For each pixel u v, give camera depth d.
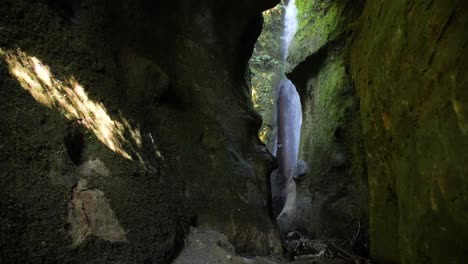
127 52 5.48
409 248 2.92
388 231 4.30
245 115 7.50
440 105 2.47
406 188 3.02
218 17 8.01
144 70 5.53
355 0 10.77
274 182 17.58
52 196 2.79
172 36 6.89
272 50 20.22
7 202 2.38
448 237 2.32
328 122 10.74
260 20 9.60
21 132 2.80
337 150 10.05
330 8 11.99
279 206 17.00
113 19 5.34
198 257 4.29
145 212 3.87
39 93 3.20
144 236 3.62
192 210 5.23
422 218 2.65
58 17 4.15
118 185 3.68
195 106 6.66
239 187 6.23
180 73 6.69
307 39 12.61
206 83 7.17
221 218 5.56
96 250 2.94
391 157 3.88
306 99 13.76
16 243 2.28
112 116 4.30
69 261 2.63
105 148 3.81
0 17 3.23
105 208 3.31
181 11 7.33
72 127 3.41
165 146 5.45
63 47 3.94
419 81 2.83
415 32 2.96
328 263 6.31
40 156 2.87
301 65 12.74
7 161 2.55
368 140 4.74
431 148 2.55
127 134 4.43
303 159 12.69
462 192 2.17
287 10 20.61
